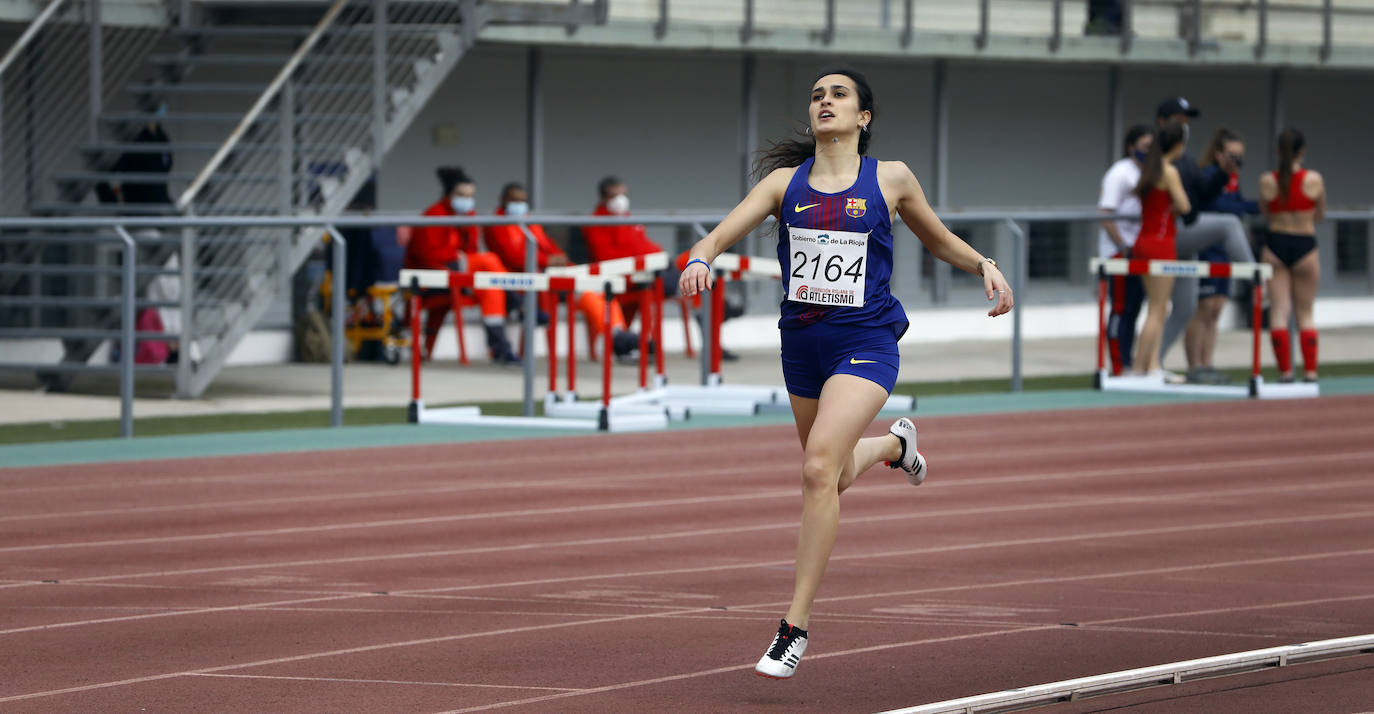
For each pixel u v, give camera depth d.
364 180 47.72
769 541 24.27
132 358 35.62
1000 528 25.48
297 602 19.91
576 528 25.25
